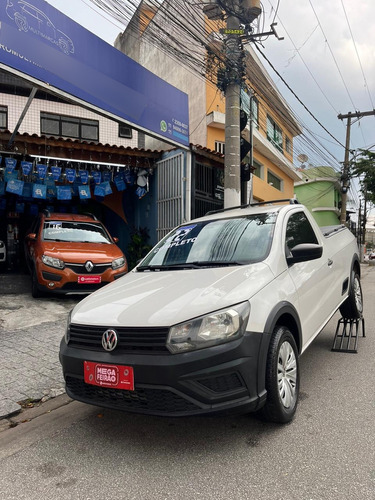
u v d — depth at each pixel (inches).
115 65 305.0
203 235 166.7
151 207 461.7
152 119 346.3
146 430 126.0
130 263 444.5
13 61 230.1
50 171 382.6
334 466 101.2
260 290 121.6
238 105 346.9
